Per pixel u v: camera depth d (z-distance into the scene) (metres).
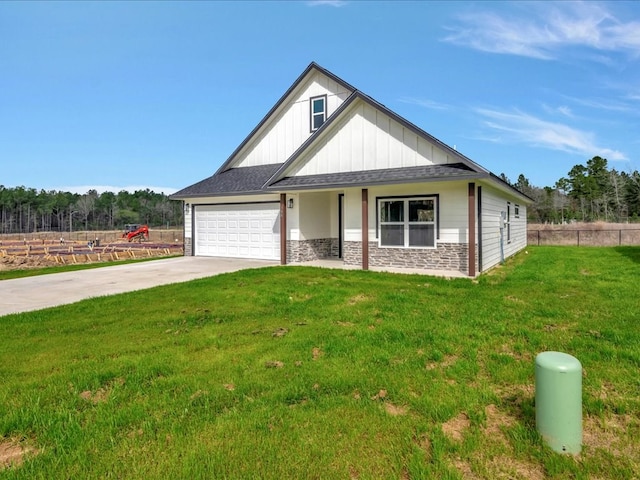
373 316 6.41
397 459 2.71
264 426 3.11
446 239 11.82
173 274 11.94
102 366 4.39
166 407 3.44
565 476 2.53
